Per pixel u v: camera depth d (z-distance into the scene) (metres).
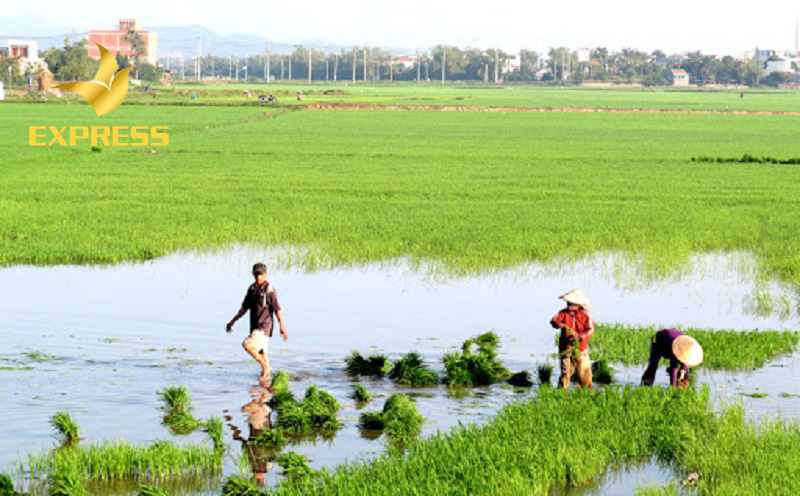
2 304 33.62
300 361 26.81
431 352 28.08
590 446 18.88
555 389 23.06
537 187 76.69
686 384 23.64
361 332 30.59
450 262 43.78
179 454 18.55
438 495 16.23
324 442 20.30
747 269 43.62
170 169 87.38
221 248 47.12
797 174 88.12
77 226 52.09
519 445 18.81
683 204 65.75
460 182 79.19
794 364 26.91
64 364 25.48
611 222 56.12
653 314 34.38
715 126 172.50
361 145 118.56
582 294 24.08
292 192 70.75
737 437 19.61
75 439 19.73
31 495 16.73
